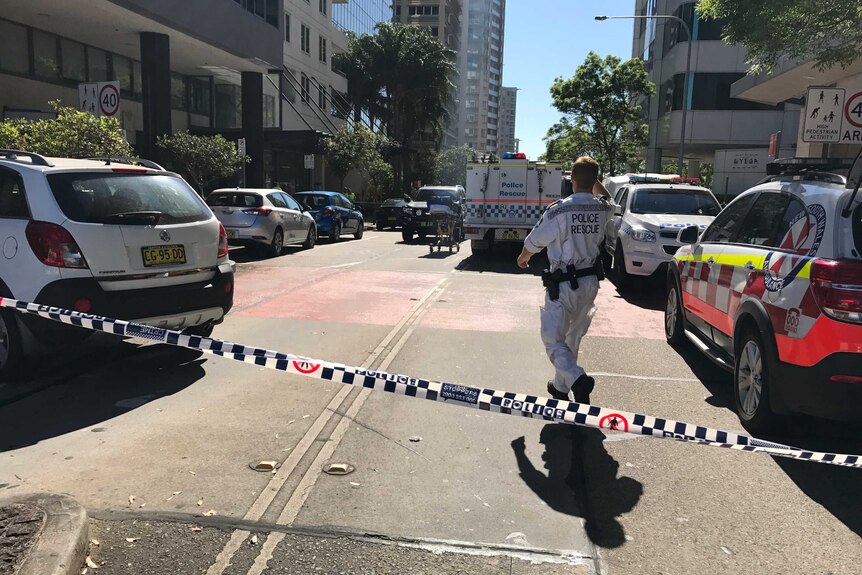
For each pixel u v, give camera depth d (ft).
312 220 59.31
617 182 44.86
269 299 31.96
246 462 12.91
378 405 16.39
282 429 14.67
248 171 89.76
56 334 16.47
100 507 11.04
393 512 11.10
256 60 81.97
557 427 15.17
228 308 20.54
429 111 162.40
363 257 52.60
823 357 12.37
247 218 48.65
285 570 9.40
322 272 42.42
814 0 24.52
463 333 25.12
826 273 12.42
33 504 10.02
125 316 17.28
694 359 21.79
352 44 160.15
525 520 10.96
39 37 63.72
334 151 104.32
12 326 16.79
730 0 26.71
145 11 59.82
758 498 11.85
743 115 116.57
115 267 17.11
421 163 172.35
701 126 118.42
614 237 39.32
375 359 21.03
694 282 20.63
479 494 11.84
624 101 116.57
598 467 13.08
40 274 16.30
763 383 14.30
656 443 14.34
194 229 19.24
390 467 12.86
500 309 30.32
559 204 14.61
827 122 31.96
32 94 62.85
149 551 9.78
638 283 37.19
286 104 114.83
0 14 58.59
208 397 16.75
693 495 11.94
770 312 14.07
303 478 12.26
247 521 10.69
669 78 125.90
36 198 16.69
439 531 10.53
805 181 15.29
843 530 10.76
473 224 52.08
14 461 12.79
